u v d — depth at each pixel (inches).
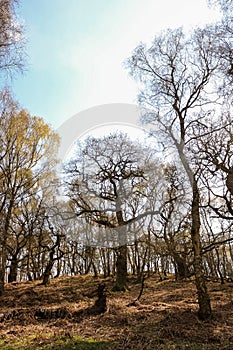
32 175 759.1
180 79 426.0
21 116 722.8
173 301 489.7
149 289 673.6
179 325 306.5
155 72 436.5
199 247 361.4
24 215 885.2
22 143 733.3
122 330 300.0
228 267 960.3
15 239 986.1
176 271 785.6
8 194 722.8
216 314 349.7
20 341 271.3
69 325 327.6
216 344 247.0
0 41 273.1
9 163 721.6
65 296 586.6
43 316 376.2
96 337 278.1
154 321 333.4
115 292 625.0
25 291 637.9
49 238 933.8
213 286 672.4
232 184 446.3
